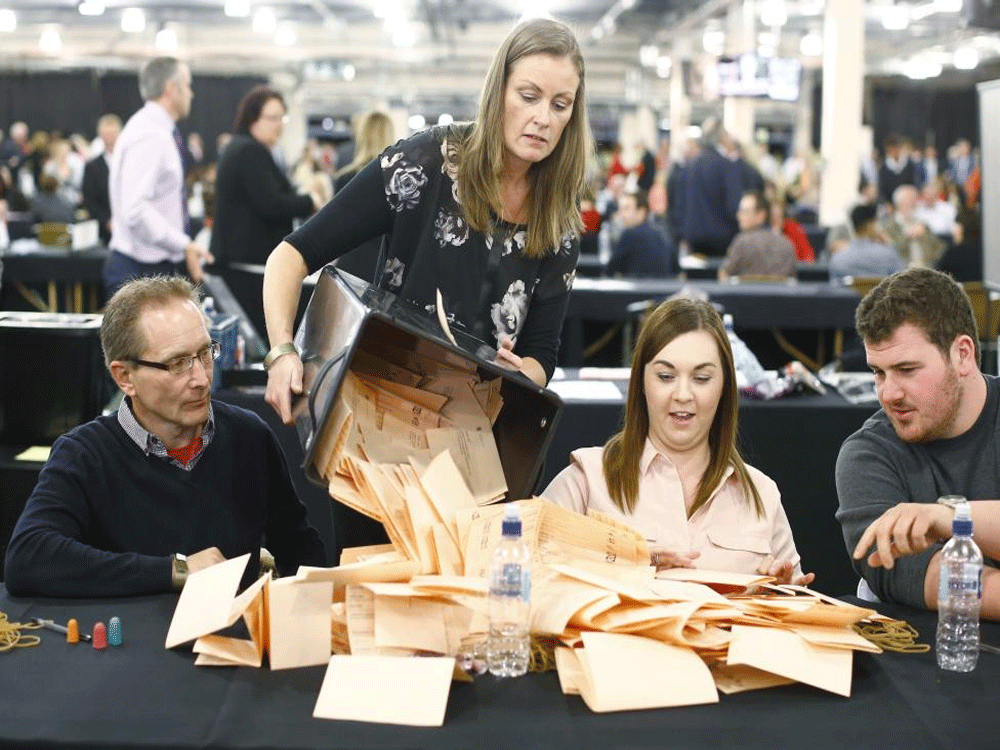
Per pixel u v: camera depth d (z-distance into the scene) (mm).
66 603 2033
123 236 5328
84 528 2246
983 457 2205
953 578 1866
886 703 1691
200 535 2295
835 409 3912
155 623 1936
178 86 5312
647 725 1607
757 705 1679
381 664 1678
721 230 10023
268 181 5676
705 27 22828
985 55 23594
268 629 1792
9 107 24281
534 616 1812
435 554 1853
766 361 6836
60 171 16094
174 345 2176
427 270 2311
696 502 2275
